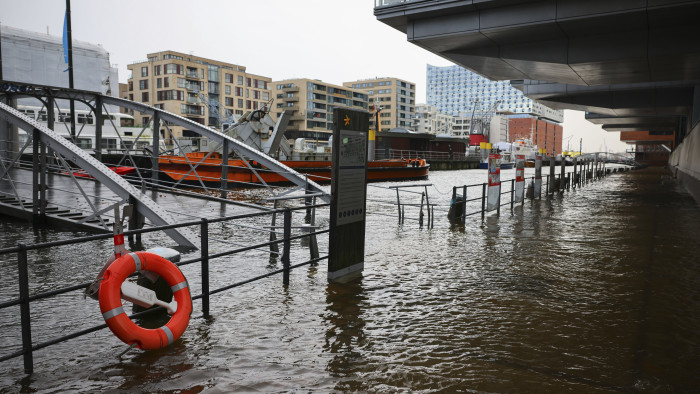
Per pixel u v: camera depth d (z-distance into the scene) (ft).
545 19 68.08
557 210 56.29
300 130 375.45
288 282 22.18
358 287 21.86
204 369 12.94
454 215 43.80
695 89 132.87
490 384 12.26
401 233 38.47
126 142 183.21
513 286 22.33
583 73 89.56
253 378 12.42
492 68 94.32
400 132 224.74
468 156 281.13
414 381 12.38
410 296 20.49
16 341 15.52
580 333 16.11
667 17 64.64
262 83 349.41
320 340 15.23
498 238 36.17
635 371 13.15
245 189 94.58
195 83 298.35
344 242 23.65
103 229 35.19
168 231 29.96
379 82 488.44
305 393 11.64
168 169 90.79
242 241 34.96
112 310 13.14
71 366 13.14
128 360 13.53
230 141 46.80
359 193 24.31
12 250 11.65
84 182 59.82
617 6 62.85
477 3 69.77
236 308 18.52
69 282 23.16
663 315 18.15
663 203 65.41
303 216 50.52
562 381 12.48
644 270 25.82
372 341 15.20
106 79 236.84
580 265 26.99
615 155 326.65
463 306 19.12
